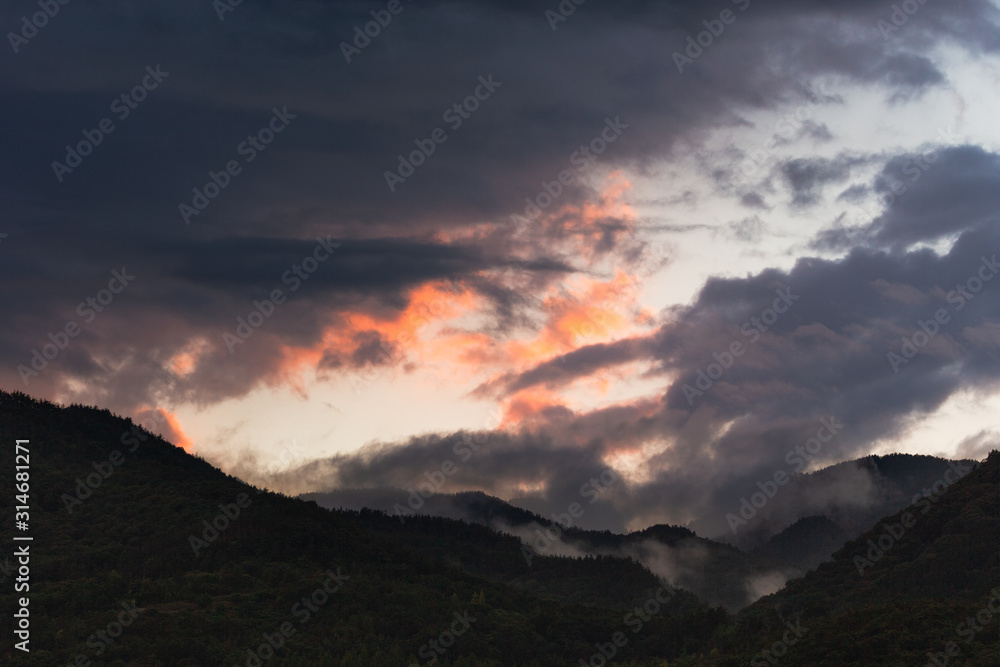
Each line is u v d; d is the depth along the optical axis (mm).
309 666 171500
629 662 196875
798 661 148625
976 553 179750
